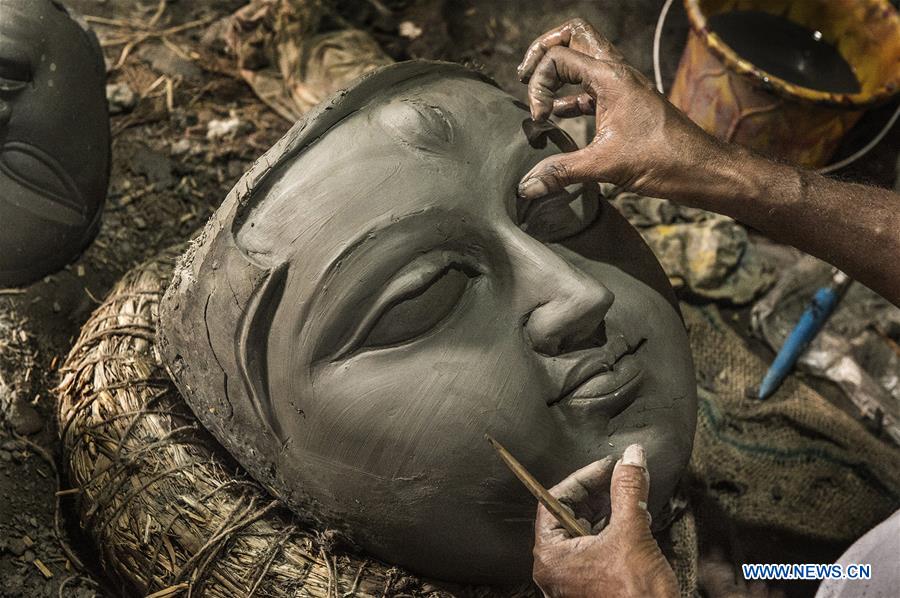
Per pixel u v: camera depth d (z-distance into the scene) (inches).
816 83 115.6
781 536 94.6
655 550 57.7
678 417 72.3
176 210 108.7
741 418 101.0
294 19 117.5
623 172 69.4
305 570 73.2
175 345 72.4
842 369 105.6
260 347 67.6
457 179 66.6
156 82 117.3
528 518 69.6
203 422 74.9
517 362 66.7
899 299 73.6
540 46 75.1
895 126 130.6
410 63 71.1
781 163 72.7
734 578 90.6
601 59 71.8
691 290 108.4
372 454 66.5
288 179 66.4
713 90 113.7
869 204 72.1
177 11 127.0
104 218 104.9
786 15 120.6
